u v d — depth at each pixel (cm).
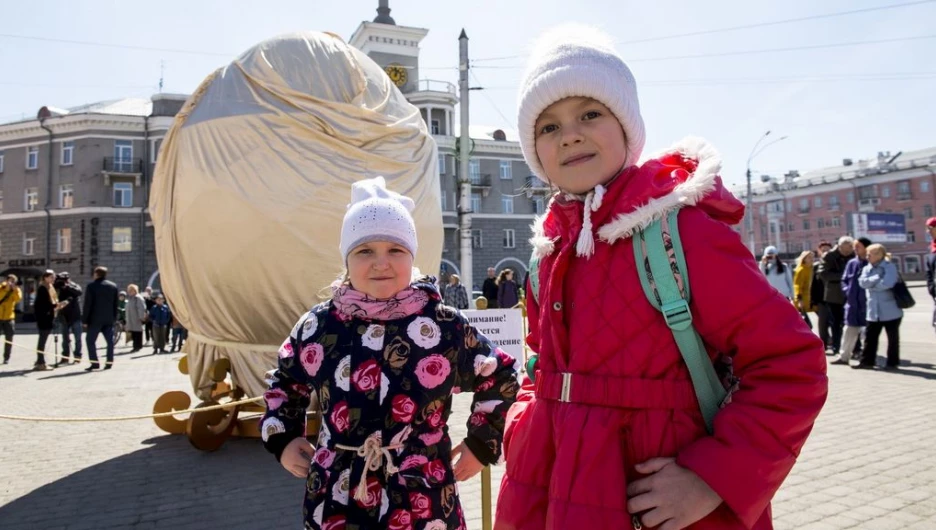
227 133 495
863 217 6047
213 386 525
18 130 3928
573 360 143
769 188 8094
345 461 179
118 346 1939
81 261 3769
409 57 4003
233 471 466
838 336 1025
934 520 334
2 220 3931
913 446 481
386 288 191
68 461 505
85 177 3831
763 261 1154
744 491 113
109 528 356
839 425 553
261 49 538
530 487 149
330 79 527
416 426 184
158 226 549
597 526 124
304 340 196
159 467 480
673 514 116
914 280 5478
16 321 3706
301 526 354
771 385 118
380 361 185
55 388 934
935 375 806
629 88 150
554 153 153
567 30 161
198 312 525
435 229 573
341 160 504
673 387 133
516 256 4559
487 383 208
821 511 350
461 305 1509
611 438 132
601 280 141
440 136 4128
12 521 369
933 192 6512
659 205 132
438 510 180
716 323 127
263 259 487
